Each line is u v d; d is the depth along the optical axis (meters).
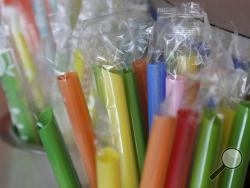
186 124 0.36
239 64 0.51
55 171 0.43
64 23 0.55
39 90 0.54
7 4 0.55
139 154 0.44
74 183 0.44
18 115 0.55
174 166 0.38
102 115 0.44
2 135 0.56
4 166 0.53
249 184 0.47
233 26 0.64
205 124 0.37
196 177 0.39
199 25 0.51
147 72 0.43
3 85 0.55
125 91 0.43
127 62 0.50
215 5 0.72
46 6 0.56
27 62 0.54
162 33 0.52
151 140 0.37
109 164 0.38
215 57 0.45
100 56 0.50
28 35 0.55
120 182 0.40
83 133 0.43
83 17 0.57
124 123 0.43
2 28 0.54
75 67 0.50
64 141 0.45
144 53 0.53
